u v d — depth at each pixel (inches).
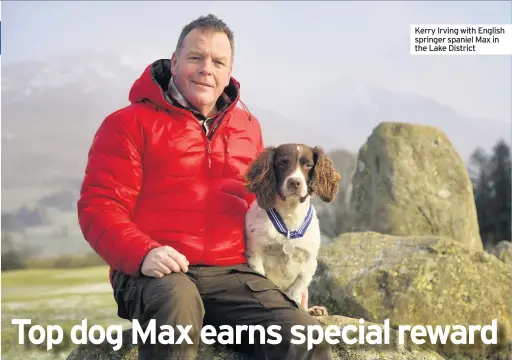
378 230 374.9
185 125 133.6
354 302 216.2
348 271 230.1
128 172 128.2
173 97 140.3
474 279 220.8
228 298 124.4
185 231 129.5
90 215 124.5
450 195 382.6
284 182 143.7
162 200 130.2
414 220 371.6
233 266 131.4
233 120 145.3
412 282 216.4
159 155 130.4
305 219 148.5
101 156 129.0
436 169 388.5
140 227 130.3
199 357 127.0
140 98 136.2
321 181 151.6
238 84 148.5
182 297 110.7
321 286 231.3
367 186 399.2
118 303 129.2
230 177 140.3
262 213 146.0
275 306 120.6
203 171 134.3
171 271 115.6
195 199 130.9
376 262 232.7
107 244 120.2
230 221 135.1
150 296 112.4
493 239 640.4
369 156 401.7
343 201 472.7
